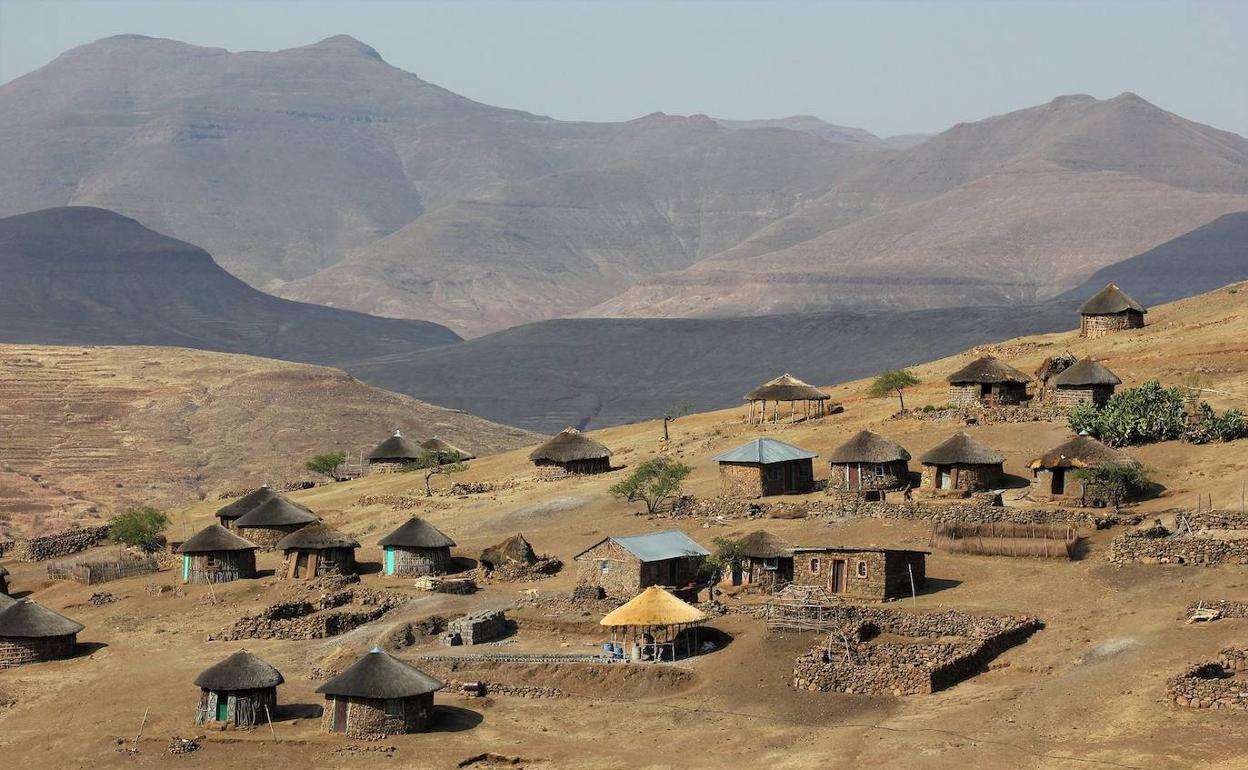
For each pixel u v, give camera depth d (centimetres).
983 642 8662
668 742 8194
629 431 17325
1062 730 7512
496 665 9525
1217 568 9325
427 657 9681
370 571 12462
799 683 8581
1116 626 8756
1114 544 9788
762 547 10375
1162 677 7844
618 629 9844
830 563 9919
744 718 8350
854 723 8050
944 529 10656
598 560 10625
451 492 14988
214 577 12506
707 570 10656
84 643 11338
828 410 15825
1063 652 8550
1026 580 9838
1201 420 12169
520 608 10588
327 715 8856
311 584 11925
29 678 10481
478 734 8588
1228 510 10056
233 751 8600
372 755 8338
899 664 8469
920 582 9925
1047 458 11319
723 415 17375
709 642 9456
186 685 9962
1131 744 7225
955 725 7762
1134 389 12850
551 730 8594
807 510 11806
